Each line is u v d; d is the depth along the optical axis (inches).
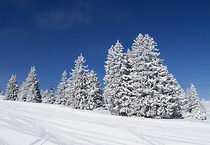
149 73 959.0
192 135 363.3
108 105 1064.2
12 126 337.4
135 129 422.6
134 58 1114.7
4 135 268.7
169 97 902.4
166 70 1016.9
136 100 962.7
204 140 319.9
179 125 507.5
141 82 971.9
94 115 730.2
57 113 693.3
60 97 1999.3
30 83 2071.9
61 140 270.2
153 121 597.0
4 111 601.6
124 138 319.6
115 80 1064.2
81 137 306.8
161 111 877.2
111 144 272.5
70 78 1481.3
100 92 1676.9
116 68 1090.7
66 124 437.4
